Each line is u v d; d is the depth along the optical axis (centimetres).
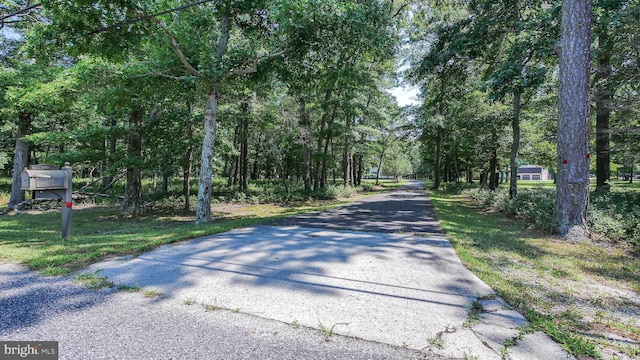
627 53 912
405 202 1451
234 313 283
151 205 1531
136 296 321
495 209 1181
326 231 675
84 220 1127
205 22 889
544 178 7350
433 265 425
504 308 293
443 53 1212
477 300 311
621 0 823
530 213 840
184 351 221
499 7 1159
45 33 671
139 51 952
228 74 856
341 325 260
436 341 235
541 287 354
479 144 1812
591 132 1173
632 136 1047
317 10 727
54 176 612
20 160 1384
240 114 1439
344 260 447
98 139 1182
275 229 703
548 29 959
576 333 252
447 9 1309
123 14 682
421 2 1426
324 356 216
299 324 262
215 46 905
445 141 2717
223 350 222
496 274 390
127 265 423
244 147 2169
